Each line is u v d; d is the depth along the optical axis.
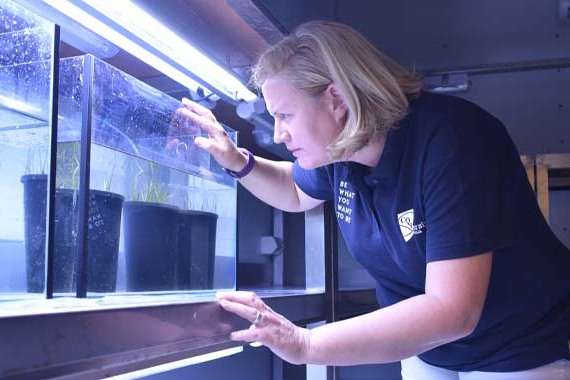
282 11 1.32
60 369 0.58
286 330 0.88
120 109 0.94
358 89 1.00
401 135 1.04
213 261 1.21
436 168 0.98
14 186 0.80
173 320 0.76
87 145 0.84
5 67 0.81
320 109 1.02
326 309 1.80
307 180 1.42
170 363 0.81
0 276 0.79
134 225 0.98
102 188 0.89
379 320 0.89
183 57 1.10
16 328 0.53
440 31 2.33
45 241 0.78
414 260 1.11
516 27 2.29
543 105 2.33
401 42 2.36
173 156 1.12
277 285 2.19
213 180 1.28
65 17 0.89
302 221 2.33
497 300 1.08
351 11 2.34
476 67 2.34
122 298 0.87
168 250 1.05
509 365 1.14
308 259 1.87
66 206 0.83
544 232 1.13
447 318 0.89
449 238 0.93
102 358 0.63
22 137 0.80
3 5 0.80
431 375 1.37
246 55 1.18
